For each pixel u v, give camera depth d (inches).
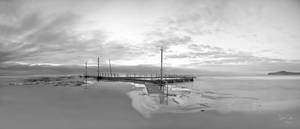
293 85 2261.3
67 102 769.6
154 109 640.4
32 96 960.3
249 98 1033.5
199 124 503.2
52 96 957.2
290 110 698.8
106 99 836.0
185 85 1927.9
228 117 578.2
